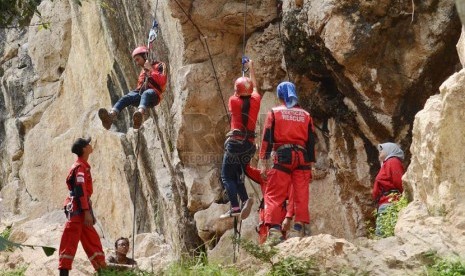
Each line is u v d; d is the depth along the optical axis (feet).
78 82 72.02
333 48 41.70
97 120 67.36
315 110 45.57
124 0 56.44
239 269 32.60
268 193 36.76
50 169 76.69
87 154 38.47
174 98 52.08
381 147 38.93
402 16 41.32
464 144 30.32
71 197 37.96
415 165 33.01
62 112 76.02
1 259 50.47
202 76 49.67
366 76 42.09
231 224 49.19
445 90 30.73
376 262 28.73
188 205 51.01
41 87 79.82
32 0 43.32
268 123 36.94
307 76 45.11
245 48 49.11
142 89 42.45
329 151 45.62
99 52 65.82
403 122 42.52
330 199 45.68
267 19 47.67
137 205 60.39
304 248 30.91
